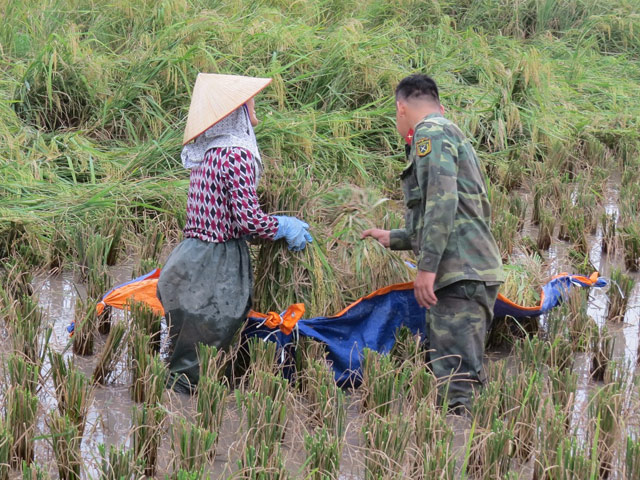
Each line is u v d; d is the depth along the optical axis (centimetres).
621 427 343
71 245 520
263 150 647
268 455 320
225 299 386
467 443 341
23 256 506
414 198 383
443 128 367
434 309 384
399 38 906
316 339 406
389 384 364
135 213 574
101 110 704
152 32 810
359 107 780
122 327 396
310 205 441
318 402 365
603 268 562
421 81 385
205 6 882
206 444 321
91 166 601
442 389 385
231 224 387
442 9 1114
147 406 352
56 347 427
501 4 1128
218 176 378
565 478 310
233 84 379
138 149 654
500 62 864
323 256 433
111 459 307
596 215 630
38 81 703
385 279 455
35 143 632
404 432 328
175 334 394
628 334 471
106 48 813
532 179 726
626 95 931
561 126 812
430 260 363
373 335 417
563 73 974
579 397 399
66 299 484
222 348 391
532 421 352
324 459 318
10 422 329
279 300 422
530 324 461
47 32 830
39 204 561
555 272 545
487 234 381
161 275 392
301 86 787
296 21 893
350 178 662
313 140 677
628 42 1124
